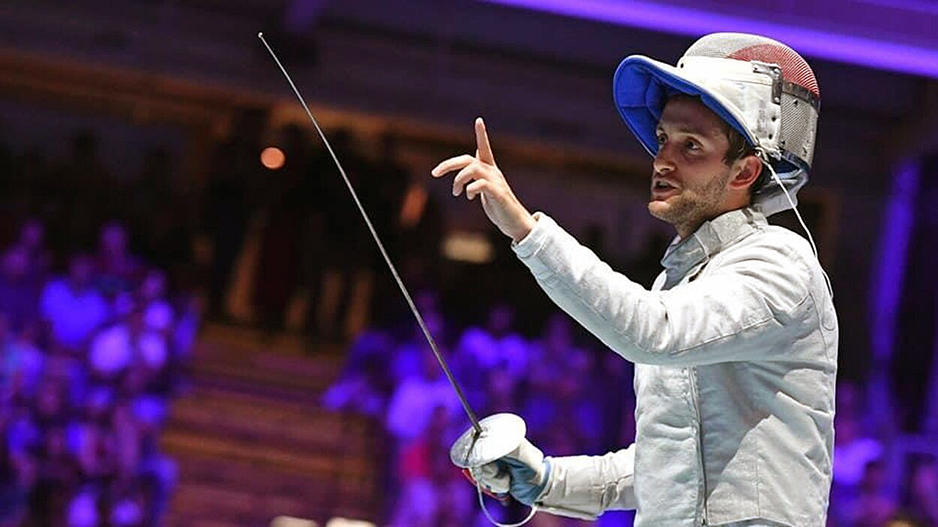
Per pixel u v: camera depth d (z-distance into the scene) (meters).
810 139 4.60
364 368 24.81
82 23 25.73
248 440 25.14
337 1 26.19
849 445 21.17
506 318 22.77
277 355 26.98
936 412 26.08
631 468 5.09
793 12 19.80
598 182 30.78
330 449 24.89
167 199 27.97
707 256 4.44
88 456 18.36
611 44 26.88
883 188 27.53
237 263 27.81
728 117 4.41
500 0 19.33
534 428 21.48
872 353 27.39
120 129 30.64
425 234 27.86
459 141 30.84
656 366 4.42
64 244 27.14
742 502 4.24
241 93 26.30
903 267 27.42
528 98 27.06
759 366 4.28
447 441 19.61
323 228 27.38
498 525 5.06
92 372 20.59
